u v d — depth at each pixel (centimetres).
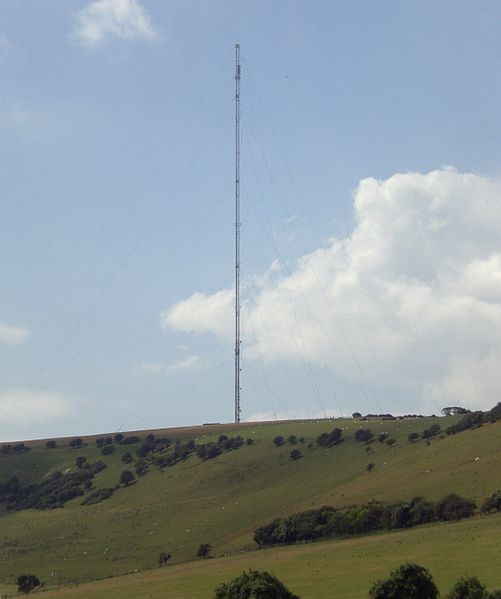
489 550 10069
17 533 18738
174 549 15238
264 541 13775
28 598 11888
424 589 8044
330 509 13950
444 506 12650
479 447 16175
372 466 17725
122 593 10806
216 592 8219
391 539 11769
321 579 9825
